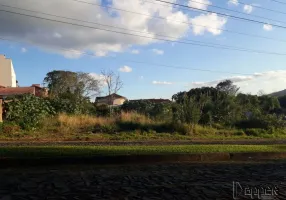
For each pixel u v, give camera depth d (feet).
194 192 25.98
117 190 26.17
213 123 86.74
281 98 221.66
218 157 45.14
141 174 32.94
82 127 72.95
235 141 65.92
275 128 88.17
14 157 36.68
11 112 69.41
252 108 100.17
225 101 94.53
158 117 84.74
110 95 140.56
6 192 24.99
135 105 101.24
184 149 46.83
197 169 36.58
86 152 41.50
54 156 38.37
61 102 86.94
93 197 23.98
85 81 207.51
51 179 29.78
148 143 57.62
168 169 36.19
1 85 178.50
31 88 160.35
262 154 48.26
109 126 72.84
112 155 40.24
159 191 26.09
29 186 26.96
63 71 205.98
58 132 67.46
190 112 78.59
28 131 66.08
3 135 61.62
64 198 23.56
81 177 30.91
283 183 29.86
